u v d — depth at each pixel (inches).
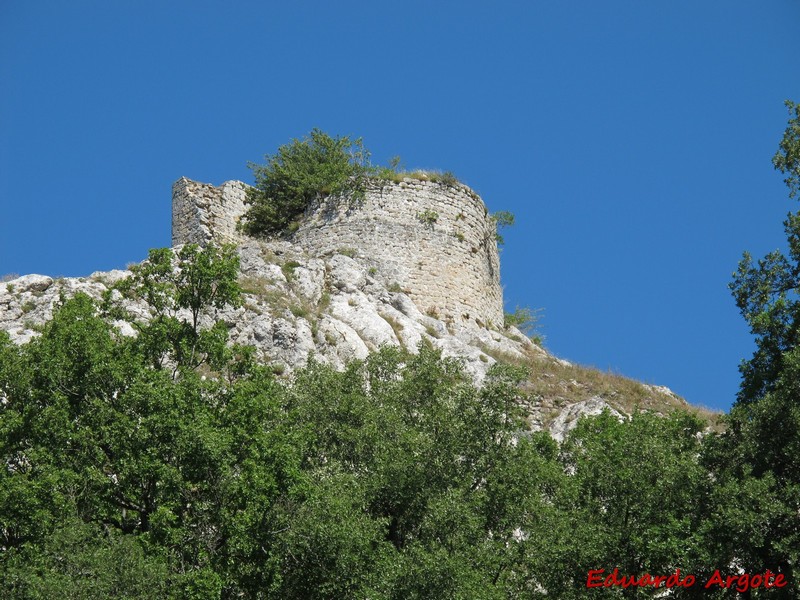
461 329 3978.8
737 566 2222.0
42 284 3405.5
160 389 2258.9
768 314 2716.5
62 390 2330.2
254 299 3513.8
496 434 2534.5
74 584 1930.4
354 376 2659.9
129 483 2207.2
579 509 2310.5
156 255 2546.8
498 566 2240.4
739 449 2370.8
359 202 4183.1
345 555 2150.6
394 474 2345.0
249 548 2123.5
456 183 4318.4
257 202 4407.0
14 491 2082.9
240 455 2246.6
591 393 3619.6
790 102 3024.1
